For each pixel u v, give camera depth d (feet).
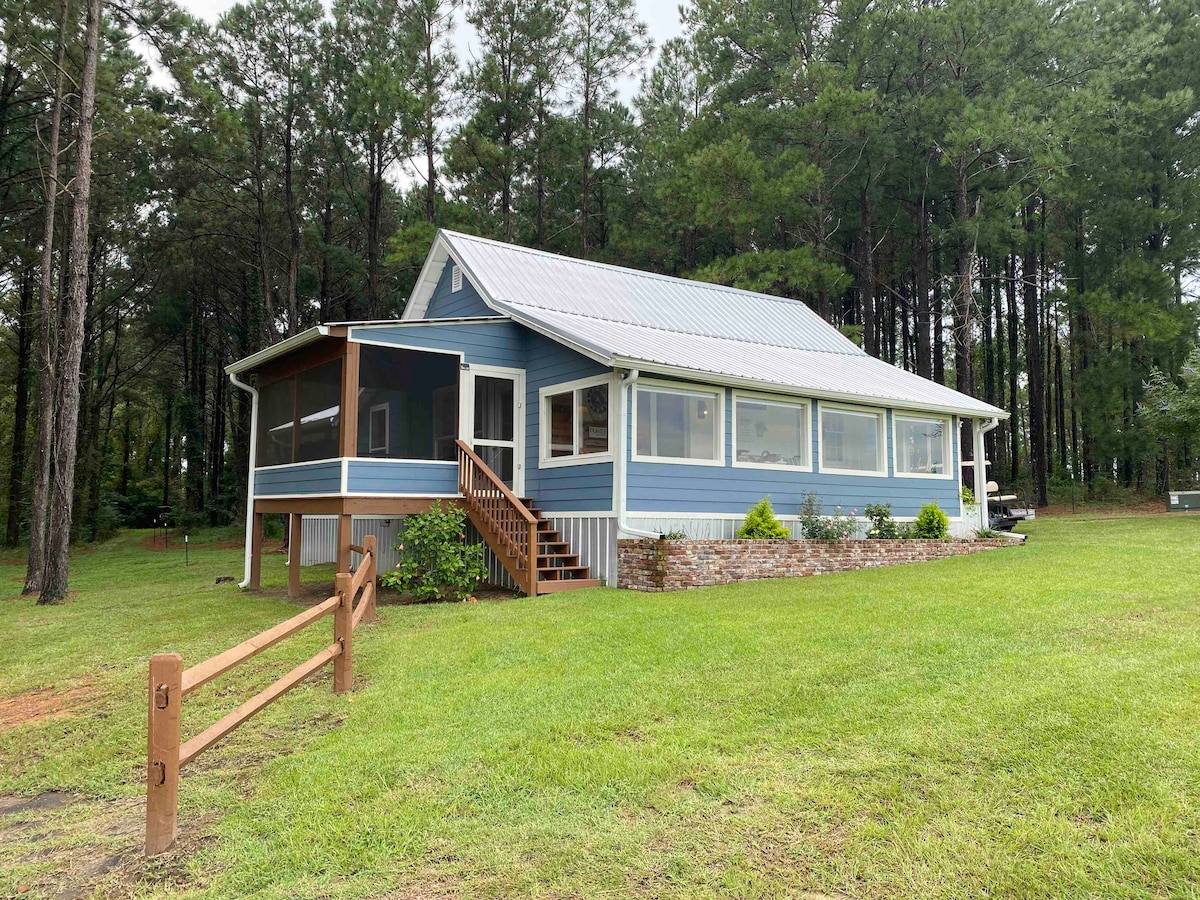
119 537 111.96
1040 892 11.15
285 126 91.56
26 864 14.78
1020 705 17.51
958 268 101.45
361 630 31.63
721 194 87.45
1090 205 101.45
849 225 107.65
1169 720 16.02
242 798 16.65
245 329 122.21
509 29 93.30
